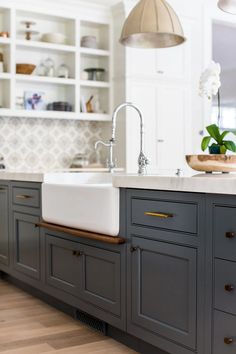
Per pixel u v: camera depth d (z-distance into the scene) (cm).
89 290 290
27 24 525
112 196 261
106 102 563
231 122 859
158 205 234
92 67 573
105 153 574
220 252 200
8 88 509
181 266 221
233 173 258
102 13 550
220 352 200
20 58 530
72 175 360
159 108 559
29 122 539
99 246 278
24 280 370
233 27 648
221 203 199
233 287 194
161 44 350
